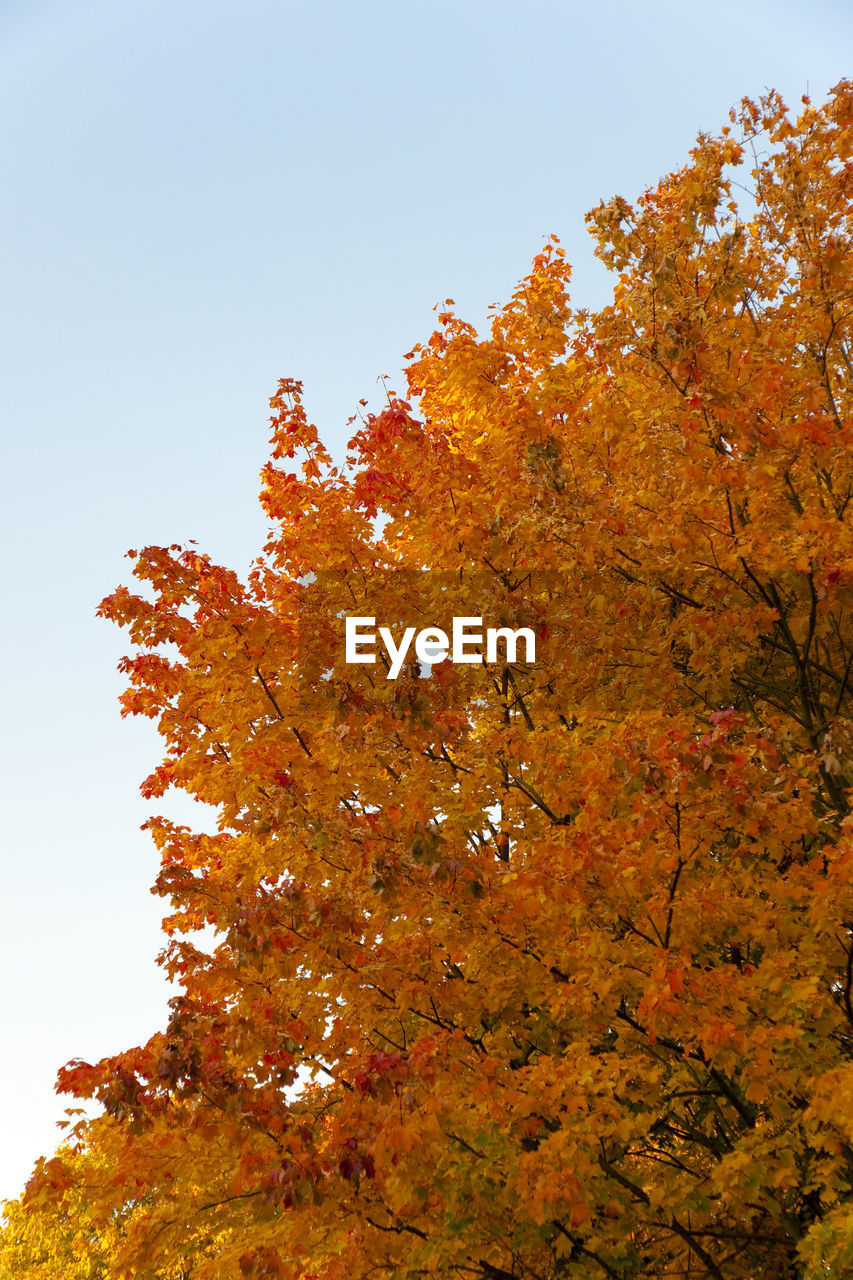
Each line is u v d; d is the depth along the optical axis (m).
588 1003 4.96
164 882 6.16
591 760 5.22
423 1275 5.15
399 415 6.23
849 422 5.66
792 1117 5.07
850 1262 4.27
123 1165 5.53
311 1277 5.37
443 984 5.35
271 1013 5.60
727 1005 4.86
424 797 5.64
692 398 5.63
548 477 5.70
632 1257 5.32
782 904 5.29
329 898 5.39
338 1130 5.00
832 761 4.88
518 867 5.14
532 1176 4.60
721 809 4.83
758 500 5.68
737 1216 5.71
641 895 4.99
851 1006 5.30
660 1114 5.29
